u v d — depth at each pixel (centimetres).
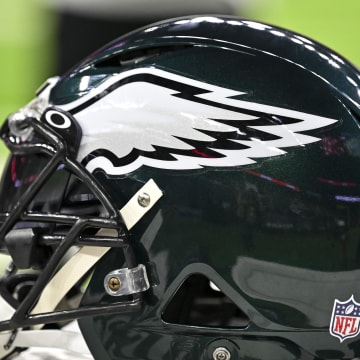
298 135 238
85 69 258
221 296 302
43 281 248
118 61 255
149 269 247
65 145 249
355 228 236
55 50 782
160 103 245
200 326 248
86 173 247
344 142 237
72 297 303
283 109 238
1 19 1096
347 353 245
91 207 260
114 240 245
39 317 250
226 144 240
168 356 251
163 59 248
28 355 293
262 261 239
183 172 242
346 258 237
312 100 238
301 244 237
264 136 238
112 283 248
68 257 275
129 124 247
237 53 244
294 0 1195
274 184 237
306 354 246
